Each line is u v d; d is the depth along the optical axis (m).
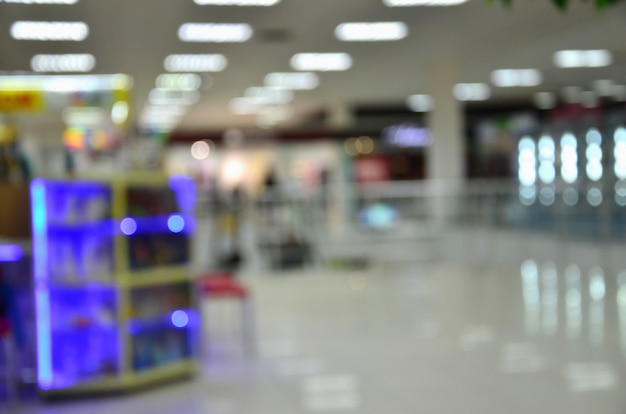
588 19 11.26
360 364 5.76
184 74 15.64
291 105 22.44
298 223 13.17
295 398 4.85
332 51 13.52
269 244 12.99
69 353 5.12
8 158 5.45
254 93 19.19
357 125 26.02
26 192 5.12
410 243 13.23
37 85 6.09
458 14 10.80
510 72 16.59
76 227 5.05
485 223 12.98
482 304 8.50
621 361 5.45
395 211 13.34
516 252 12.52
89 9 9.90
